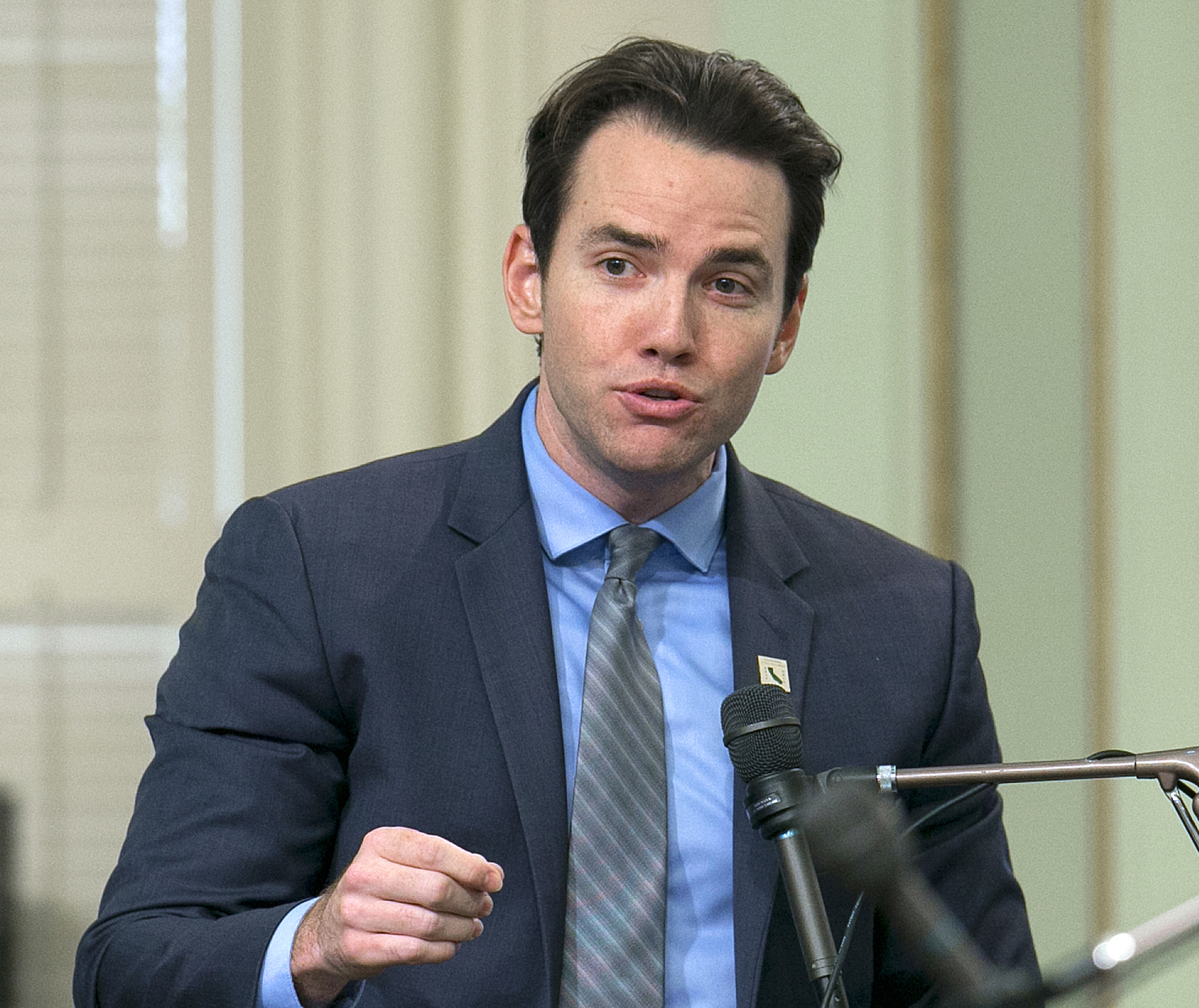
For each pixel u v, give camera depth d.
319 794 5.59
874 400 10.32
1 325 11.41
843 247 10.38
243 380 10.98
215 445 11.30
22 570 11.27
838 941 5.63
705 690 5.83
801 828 4.34
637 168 5.36
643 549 5.88
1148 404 10.29
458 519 5.90
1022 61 10.45
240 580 5.81
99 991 5.22
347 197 10.86
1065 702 10.18
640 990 5.23
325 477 6.12
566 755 5.57
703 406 5.39
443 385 10.77
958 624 6.27
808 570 6.20
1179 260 10.30
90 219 11.42
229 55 11.30
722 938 5.46
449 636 5.67
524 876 5.39
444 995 5.25
